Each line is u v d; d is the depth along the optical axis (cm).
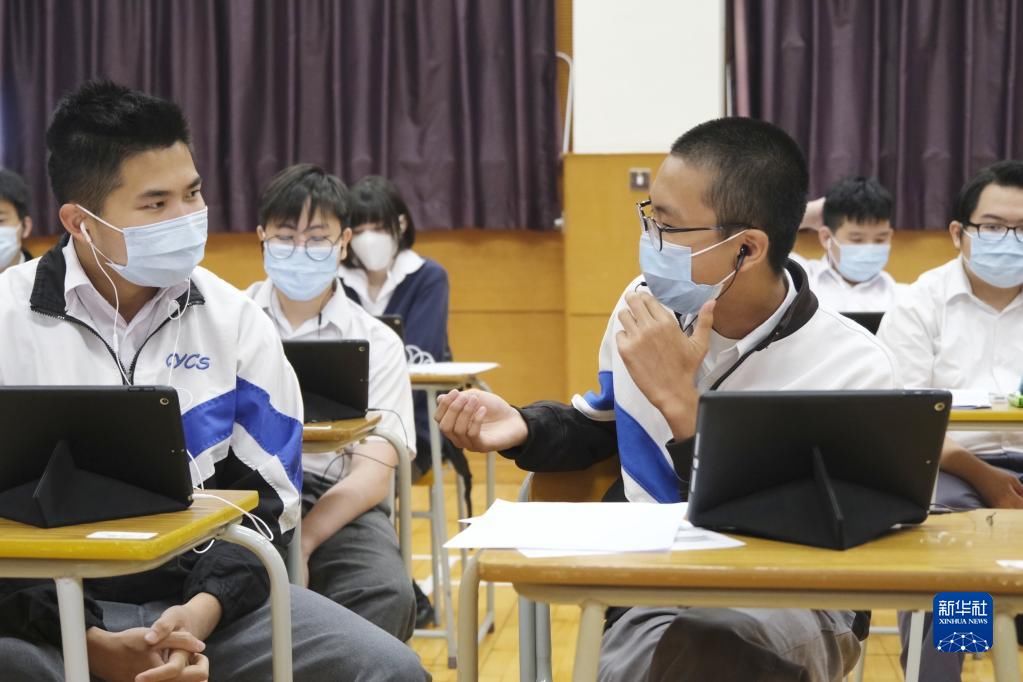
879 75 568
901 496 141
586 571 123
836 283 475
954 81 566
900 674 308
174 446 149
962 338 321
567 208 577
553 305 619
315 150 604
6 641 166
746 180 178
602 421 206
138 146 185
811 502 137
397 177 604
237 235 616
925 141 568
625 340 175
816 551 131
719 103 568
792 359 189
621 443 197
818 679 166
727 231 179
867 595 123
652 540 133
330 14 597
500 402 194
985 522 148
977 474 278
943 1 562
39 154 605
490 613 364
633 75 572
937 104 565
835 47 567
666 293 186
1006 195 305
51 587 169
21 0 601
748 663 153
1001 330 320
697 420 138
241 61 597
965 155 563
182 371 199
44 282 192
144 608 189
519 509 152
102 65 602
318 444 242
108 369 192
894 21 568
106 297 197
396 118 602
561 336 620
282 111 604
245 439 203
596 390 577
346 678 182
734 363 189
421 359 429
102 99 187
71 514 145
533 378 624
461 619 132
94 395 147
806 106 573
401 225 440
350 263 436
